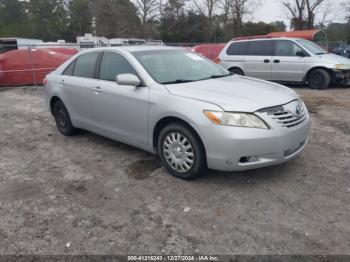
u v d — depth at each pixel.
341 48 21.11
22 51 12.87
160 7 49.97
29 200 3.90
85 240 3.14
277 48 11.16
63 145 5.78
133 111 4.55
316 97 9.39
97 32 50.66
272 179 4.16
